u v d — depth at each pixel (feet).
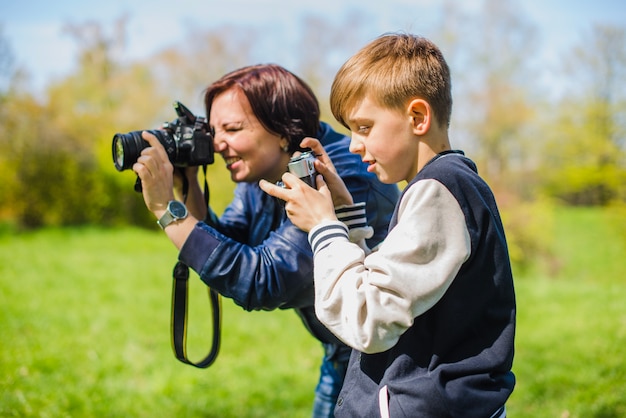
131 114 70.95
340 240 4.22
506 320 4.09
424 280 3.82
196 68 77.15
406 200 4.07
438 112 4.31
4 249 38.65
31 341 17.69
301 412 12.73
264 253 5.31
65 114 63.82
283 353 17.26
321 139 6.28
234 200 7.08
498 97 72.59
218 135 6.20
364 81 4.27
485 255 4.04
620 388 12.46
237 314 21.79
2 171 51.39
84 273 30.35
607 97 70.18
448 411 3.90
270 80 6.08
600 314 20.90
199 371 15.34
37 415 11.72
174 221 5.30
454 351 4.07
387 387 4.08
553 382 13.71
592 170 69.97
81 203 53.93
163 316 22.09
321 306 4.10
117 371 15.26
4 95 56.13
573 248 51.52
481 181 4.17
